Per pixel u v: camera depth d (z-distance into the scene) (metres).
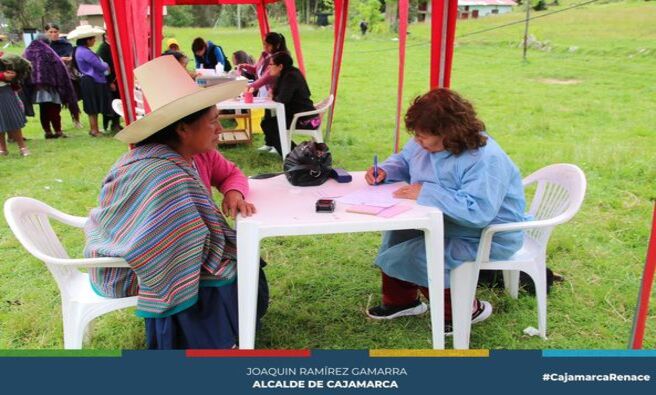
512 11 38.41
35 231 2.35
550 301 3.15
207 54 9.97
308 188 2.60
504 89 12.36
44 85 7.90
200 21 45.94
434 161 2.47
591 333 2.84
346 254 3.92
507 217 2.53
